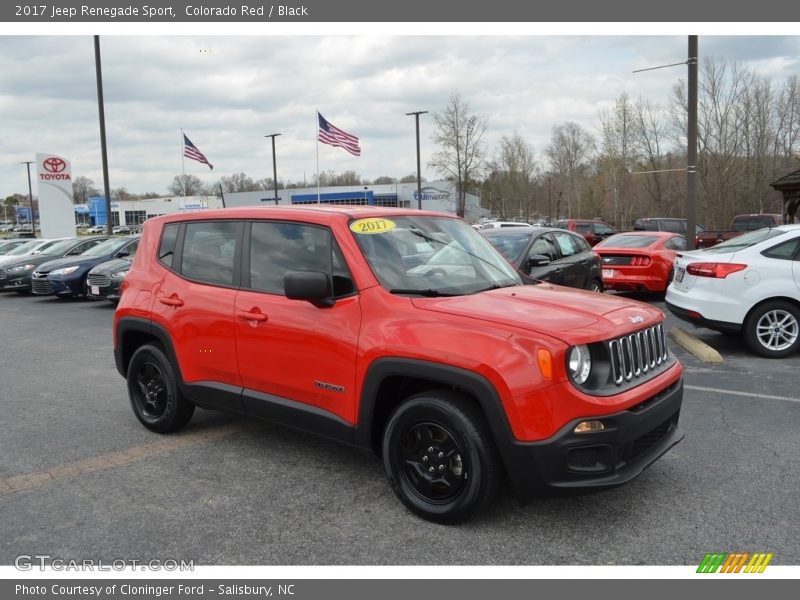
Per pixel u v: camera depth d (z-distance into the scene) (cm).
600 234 3155
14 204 13625
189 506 382
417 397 351
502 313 344
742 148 4847
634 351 351
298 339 396
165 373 495
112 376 740
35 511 377
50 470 442
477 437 329
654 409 346
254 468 440
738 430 498
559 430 313
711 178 4934
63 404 617
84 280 1503
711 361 732
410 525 354
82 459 462
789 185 1944
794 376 662
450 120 6225
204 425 539
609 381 329
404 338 348
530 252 895
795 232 733
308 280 365
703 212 5038
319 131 3148
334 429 384
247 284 437
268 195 8275
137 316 507
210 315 450
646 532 341
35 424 550
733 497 381
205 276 465
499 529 347
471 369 323
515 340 321
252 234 441
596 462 323
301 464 446
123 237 1677
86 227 10069
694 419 525
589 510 367
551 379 313
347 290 383
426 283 387
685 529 344
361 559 321
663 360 386
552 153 9562
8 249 2300
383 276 379
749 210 4922
